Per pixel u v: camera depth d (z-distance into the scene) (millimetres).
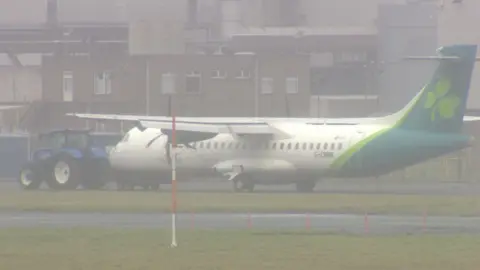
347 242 122062
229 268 100750
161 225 144125
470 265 102938
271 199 191875
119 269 100188
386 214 162875
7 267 101688
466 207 171500
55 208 171750
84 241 123250
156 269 100188
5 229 137375
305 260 106500
